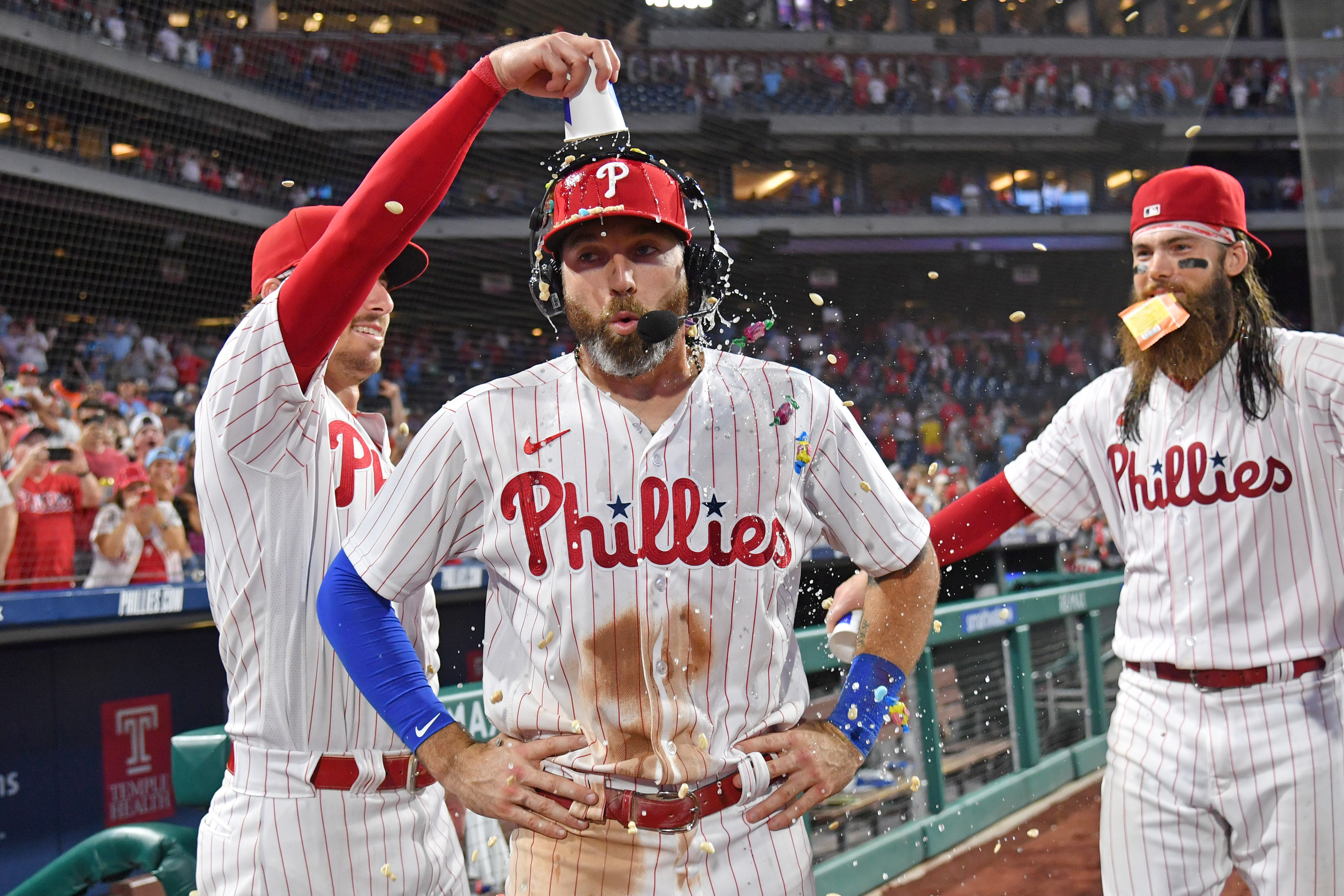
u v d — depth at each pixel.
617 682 1.27
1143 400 2.11
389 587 1.35
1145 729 2.04
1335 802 1.89
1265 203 14.55
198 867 1.63
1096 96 12.95
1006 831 3.96
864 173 12.48
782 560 1.33
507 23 10.11
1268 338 2.01
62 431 5.23
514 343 9.70
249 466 1.54
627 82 10.95
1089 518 2.31
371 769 1.59
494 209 9.69
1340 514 1.94
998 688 4.23
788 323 11.58
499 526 1.32
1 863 4.10
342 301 1.42
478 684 2.38
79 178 8.12
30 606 4.20
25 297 7.74
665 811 1.24
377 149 9.88
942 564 2.30
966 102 12.78
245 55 9.08
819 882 3.13
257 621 1.58
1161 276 2.07
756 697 1.31
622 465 1.29
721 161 11.59
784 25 11.74
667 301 1.30
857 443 1.42
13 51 7.86
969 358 12.82
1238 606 1.96
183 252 8.72
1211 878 1.98
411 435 7.18
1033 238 13.20
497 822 2.48
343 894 1.55
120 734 4.57
